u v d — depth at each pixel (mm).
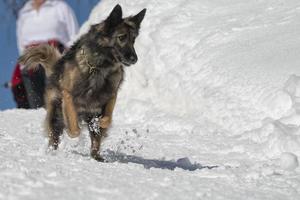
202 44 16219
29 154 9359
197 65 15602
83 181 7309
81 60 10391
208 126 13406
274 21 16016
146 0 19094
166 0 18750
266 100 12766
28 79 18719
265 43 14922
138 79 17328
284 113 12289
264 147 11148
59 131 11164
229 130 12906
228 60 14867
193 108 14719
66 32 18594
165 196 6922
